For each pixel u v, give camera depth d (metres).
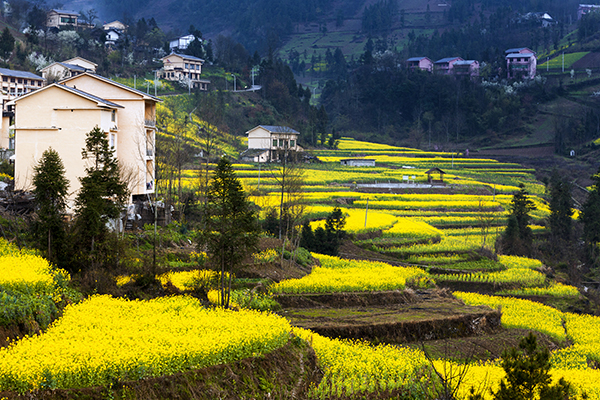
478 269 75.38
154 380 24.67
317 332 41.88
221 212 37.97
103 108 52.06
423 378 34.16
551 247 98.56
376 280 55.34
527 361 23.70
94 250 37.75
